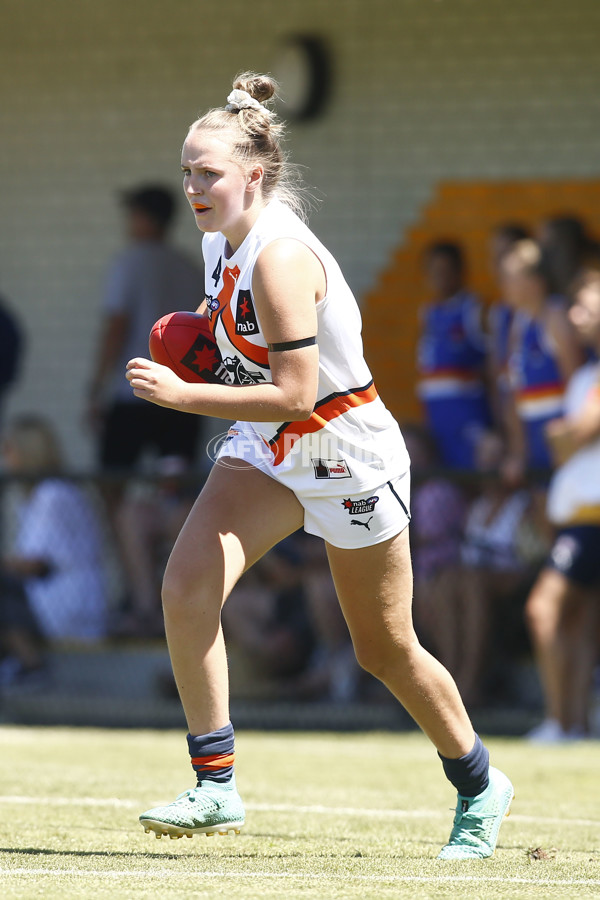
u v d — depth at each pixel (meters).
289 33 37.22
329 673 27.56
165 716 28.25
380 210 36.81
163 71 38.28
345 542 11.51
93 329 39.09
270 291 10.91
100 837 13.01
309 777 19.59
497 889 10.45
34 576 28.81
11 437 30.86
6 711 28.72
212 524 11.43
